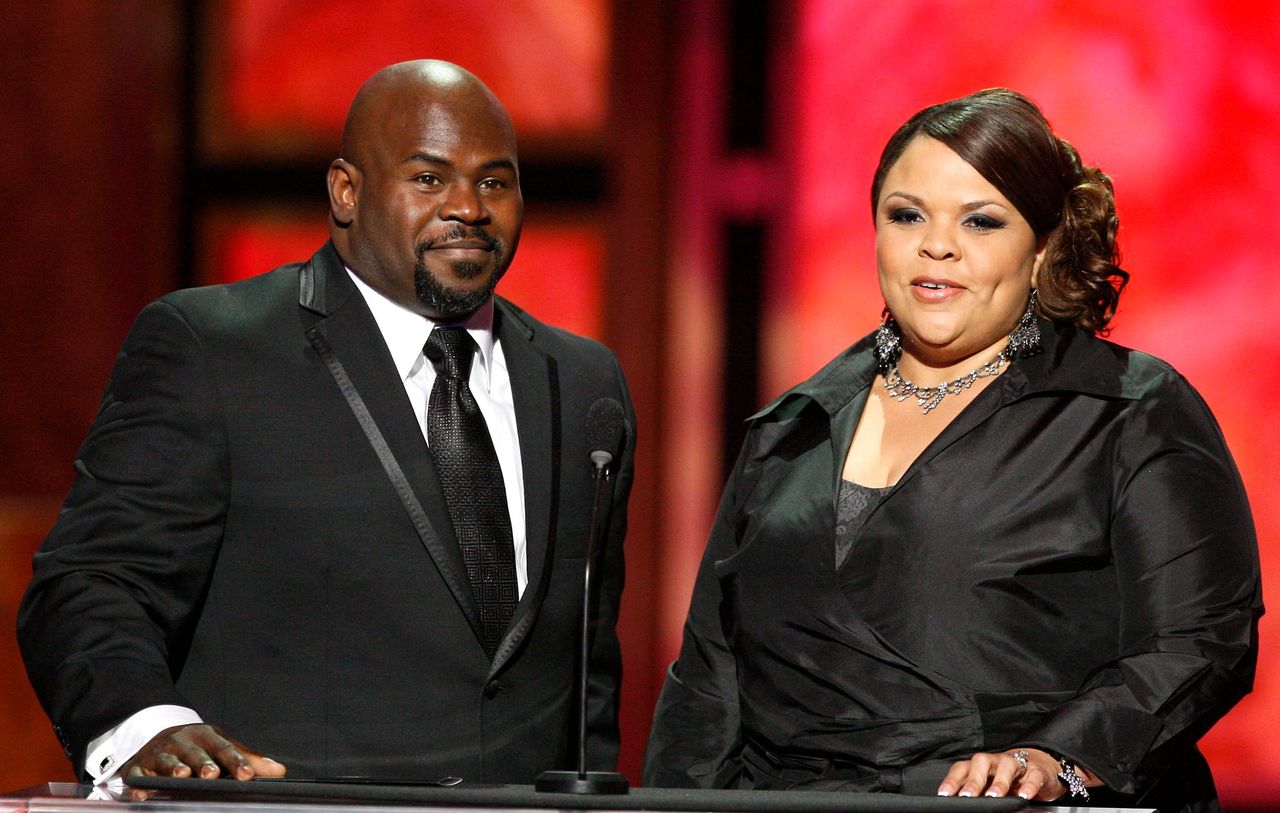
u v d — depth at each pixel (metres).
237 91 16.09
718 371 15.39
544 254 15.61
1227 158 14.54
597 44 15.63
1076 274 7.30
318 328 8.00
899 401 7.47
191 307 8.03
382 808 5.41
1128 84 14.69
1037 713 6.68
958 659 6.80
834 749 6.96
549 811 5.48
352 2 15.99
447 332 8.16
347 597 7.66
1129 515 6.86
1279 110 14.48
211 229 16.05
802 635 7.13
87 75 15.83
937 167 7.15
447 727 7.63
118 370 8.01
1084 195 7.26
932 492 7.02
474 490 7.90
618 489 8.52
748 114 15.43
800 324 15.34
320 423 7.83
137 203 15.88
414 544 7.73
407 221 7.81
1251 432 14.42
